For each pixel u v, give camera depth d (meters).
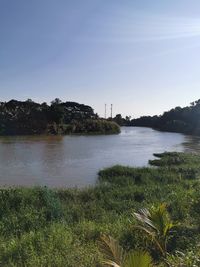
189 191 14.16
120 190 16.45
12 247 7.95
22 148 42.91
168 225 7.57
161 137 73.75
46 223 10.81
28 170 26.61
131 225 8.94
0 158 33.06
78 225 9.95
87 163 31.06
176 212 11.09
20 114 74.06
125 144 53.59
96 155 37.72
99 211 12.80
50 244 8.01
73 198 15.16
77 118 97.31
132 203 13.88
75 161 32.22
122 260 4.87
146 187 17.19
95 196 15.52
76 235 8.89
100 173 24.02
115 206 13.66
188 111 111.75
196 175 21.83
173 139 67.12
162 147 48.94
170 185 17.62
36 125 73.75
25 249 7.75
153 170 23.39
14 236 9.62
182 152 40.34
